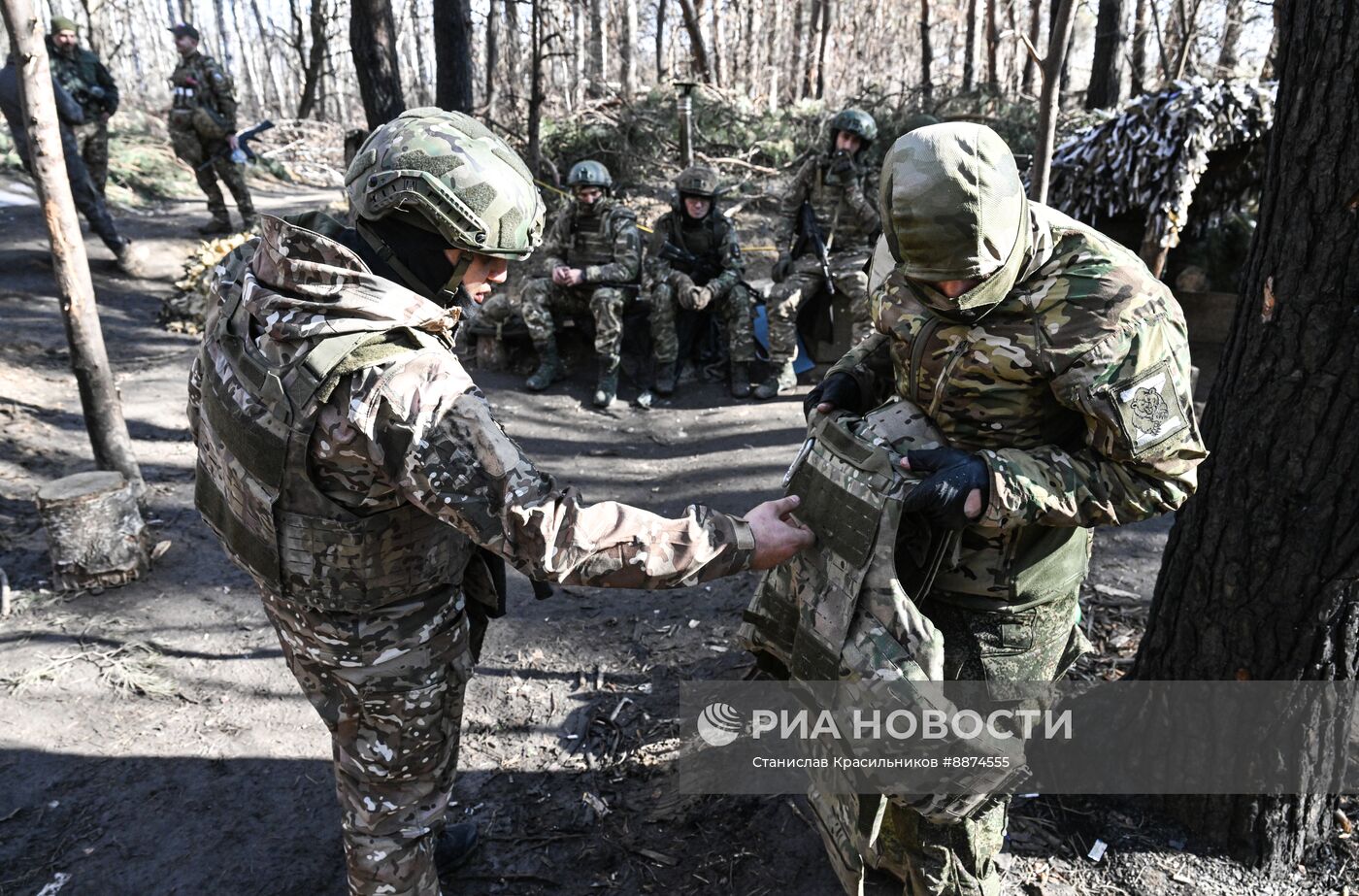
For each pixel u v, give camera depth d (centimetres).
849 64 2425
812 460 181
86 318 386
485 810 251
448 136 154
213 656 321
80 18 2567
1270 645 204
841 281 580
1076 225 163
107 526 352
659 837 240
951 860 189
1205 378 578
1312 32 182
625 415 569
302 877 234
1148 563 369
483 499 148
